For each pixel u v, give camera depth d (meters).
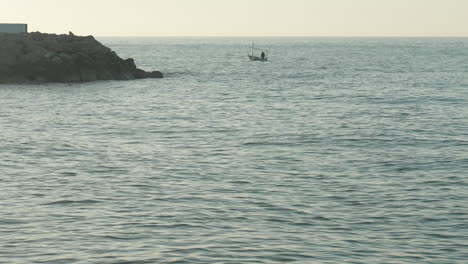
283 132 58.03
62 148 49.56
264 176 40.53
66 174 40.81
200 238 28.72
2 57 106.25
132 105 79.81
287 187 37.72
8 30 136.12
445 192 36.91
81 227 30.08
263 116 69.50
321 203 34.41
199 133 57.81
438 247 28.02
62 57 109.62
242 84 114.38
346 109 76.00
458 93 96.00
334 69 163.38
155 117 68.69
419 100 85.94
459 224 31.03
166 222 30.91
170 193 36.19
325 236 29.17
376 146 51.31
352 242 28.47
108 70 116.06
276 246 27.84
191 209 33.06
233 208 33.31
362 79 127.38
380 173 41.62
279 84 114.69
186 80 122.25
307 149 49.94
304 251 27.33
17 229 29.72
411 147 50.91
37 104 79.38
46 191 36.53
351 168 43.09
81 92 94.50
